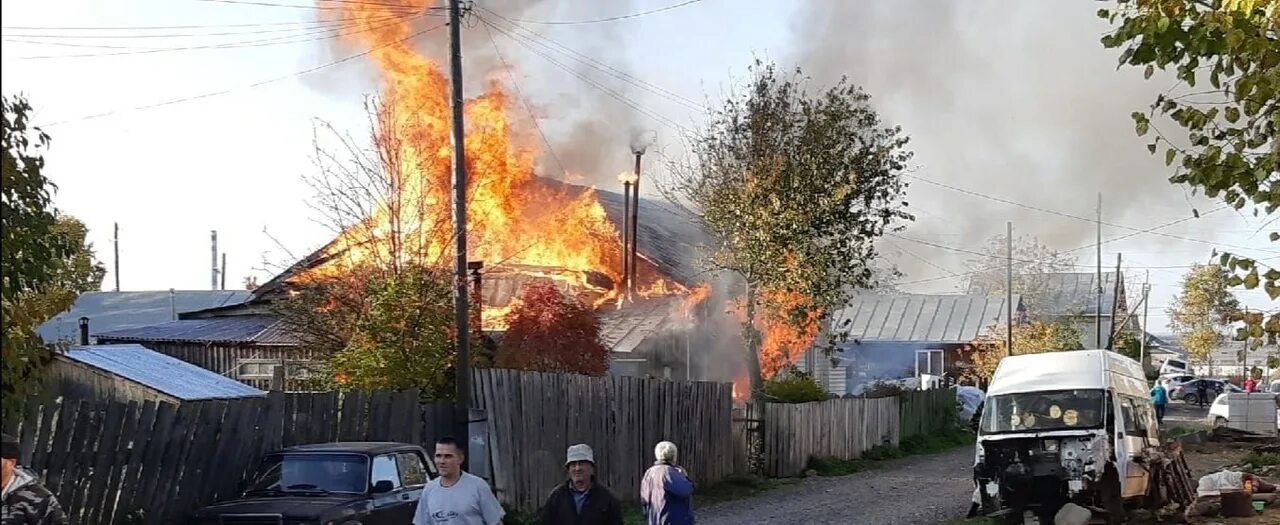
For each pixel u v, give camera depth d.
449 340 17.83
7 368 8.47
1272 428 36.12
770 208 27.84
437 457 8.39
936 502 20.27
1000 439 16.84
